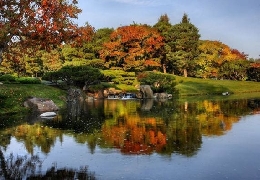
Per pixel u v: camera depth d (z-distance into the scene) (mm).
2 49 16625
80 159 11688
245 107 31281
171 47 78188
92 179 9492
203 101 40188
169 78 53312
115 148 13352
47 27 15555
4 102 27188
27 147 13742
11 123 20703
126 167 10617
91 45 63625
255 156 11867
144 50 68062
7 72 63906
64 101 37875
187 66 77875
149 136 15977
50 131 17609
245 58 92062
